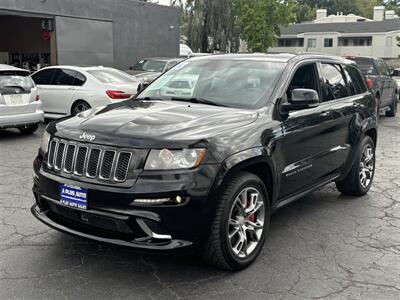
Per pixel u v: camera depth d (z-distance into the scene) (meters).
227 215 3.81
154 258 4.28
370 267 4.23
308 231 5.09
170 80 5.40
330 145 5.45
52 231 4.86
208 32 36.28
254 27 40.88
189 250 3.65
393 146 10.48
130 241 3.61
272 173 4.35
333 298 3.67
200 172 3.60
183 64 5.66
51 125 4.31
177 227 3.56
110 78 11.91
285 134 4.52
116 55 21.48
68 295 3.60
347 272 4.12
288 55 5.34
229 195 3.82
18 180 6.85
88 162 3.75
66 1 18.92
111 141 3.70
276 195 4.53
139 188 3.51
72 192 3.76
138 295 3.63
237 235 4.04
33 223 5.08
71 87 11.77
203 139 3.71
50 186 3.94
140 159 3.58
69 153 3.90
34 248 4.44
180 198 3.52
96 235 3.74
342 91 5.97
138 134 3.72
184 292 3.69
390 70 17.19
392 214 5.72
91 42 20.25
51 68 12.31
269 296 3.67
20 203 5.77
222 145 3.79
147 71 16.53
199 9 35.84
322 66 5.63
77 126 4.02
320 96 5.40
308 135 4.92
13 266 4.05
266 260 4.32
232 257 3.94
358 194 6.39
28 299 3.52
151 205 3.50
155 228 3.53
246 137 4.04
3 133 11.22
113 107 4.64
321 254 4.48
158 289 3.73
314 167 5.15
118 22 21.36
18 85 10.24
